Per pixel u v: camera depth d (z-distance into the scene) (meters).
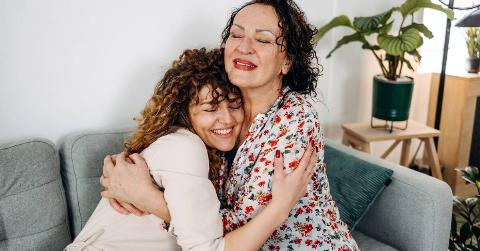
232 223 1.08
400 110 2.32
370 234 1.80
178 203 0.99
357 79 2.67
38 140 1.51
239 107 1.19
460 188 2.90
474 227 1.78
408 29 2.17
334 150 1.93
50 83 1.69
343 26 2.50
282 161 1.08
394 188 1.69
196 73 1.13
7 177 1.41
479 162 2.94
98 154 1.60
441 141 2.97
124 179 1.07
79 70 1.73
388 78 2.36
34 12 1.60
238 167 1.19
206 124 1.15
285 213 1.05
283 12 1.14
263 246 1.21
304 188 1.09
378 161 1.85
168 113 1.14
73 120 1.78
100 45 1.75
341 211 1.69
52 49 1.66
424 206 1.59
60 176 1.56
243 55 1.12
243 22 1.14
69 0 1.65
